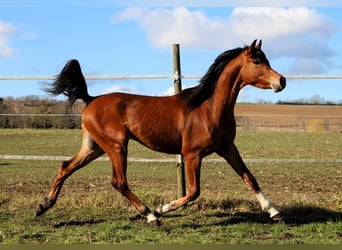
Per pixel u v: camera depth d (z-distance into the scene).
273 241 5.54
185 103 6.28
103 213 6.95
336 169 14.06
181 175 7.52
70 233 5.82
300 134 31.25
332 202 7.63
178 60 7.46
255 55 6.15
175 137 6.27
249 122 41.66
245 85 6.29
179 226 6.22
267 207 6.49
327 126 38.16
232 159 6.50
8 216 6.74
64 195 8.77
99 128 6.38
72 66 6.60
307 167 14.57
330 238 5.69
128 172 13.59
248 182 6.52
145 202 7.56
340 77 7.34
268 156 18.17
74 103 6.95
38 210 6.55
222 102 6.16
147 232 5.89
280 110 45.59
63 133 25.92
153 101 6.43
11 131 25.61
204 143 6.13
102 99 6.51
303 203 7.46
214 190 9.89
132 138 6.50
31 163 15.95
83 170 13.88
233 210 7.22
